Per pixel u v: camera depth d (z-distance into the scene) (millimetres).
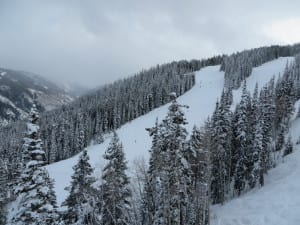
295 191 32906
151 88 137875
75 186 21375
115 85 169125
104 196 22172
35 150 18641
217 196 39031
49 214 18172
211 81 165875
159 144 22672
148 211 24766
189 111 110438
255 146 40656
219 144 38219
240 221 29844
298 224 25594
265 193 35656
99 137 107812
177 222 22969
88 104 147125
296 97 92562
